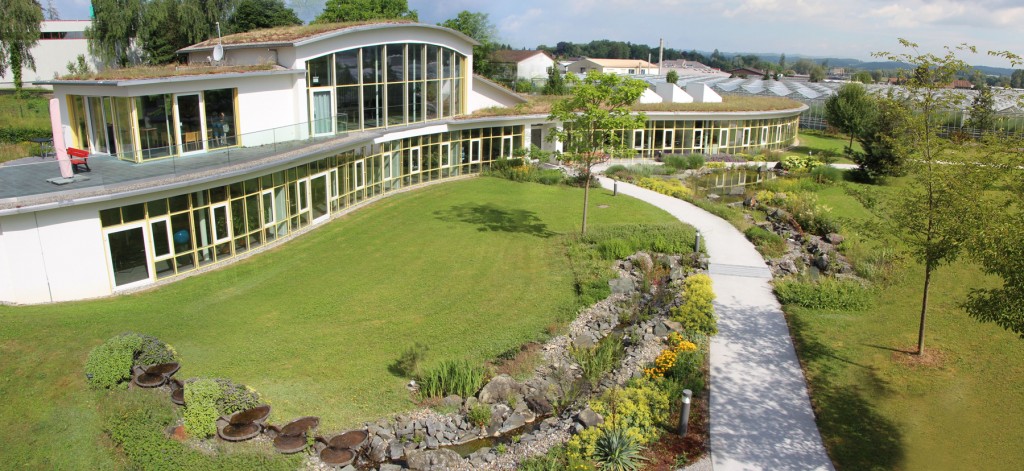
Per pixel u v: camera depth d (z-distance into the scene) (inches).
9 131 1430.9
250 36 1245.7
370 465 486.6
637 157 1861.5
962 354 657.6
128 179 791.1
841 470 482.6
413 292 806.5
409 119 1381.6
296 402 545.6
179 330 666.2
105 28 2219.5
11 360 571.8
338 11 2321.6
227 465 455.5
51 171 817.5
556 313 754.8
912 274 889.5
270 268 872.3
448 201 1282.0
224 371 590.2
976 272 896.9
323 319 717.3
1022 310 449.7
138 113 896.9
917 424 542.0
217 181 849.5
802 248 1016.2
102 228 733.3
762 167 1743.4
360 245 989.2
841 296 785.6
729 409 559.8
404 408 552.7
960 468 486.6
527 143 1633.9
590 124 973.2
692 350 650.2
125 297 742.5
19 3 1967.3
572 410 563.8
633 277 878.4
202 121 988.6
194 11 2245.3
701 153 1910.7
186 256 834.8
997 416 551.2
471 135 1526.8
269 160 928.3
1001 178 544.4
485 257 948.0
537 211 1219.2
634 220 1154.0
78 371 564.7
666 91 2107.5
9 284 679.7
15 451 474.0
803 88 2967.5
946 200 574.9
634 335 693.9
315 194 1091.3
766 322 735.1
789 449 506.6
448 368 592.7
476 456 489.4
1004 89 618.8
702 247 981.8
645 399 553.3
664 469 482.0
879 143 1496.1
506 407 561.9
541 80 3334.2
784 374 620.7
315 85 1178.0
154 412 509.0
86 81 909.8
